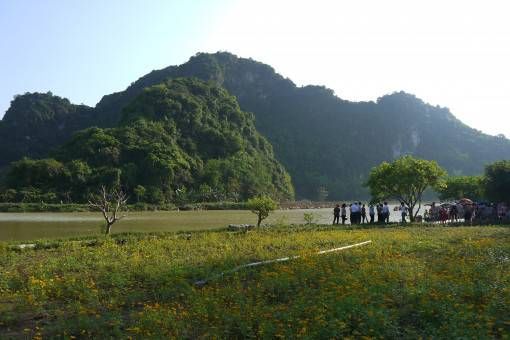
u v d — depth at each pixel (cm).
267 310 1016
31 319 1077
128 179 10200
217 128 14312
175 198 10400
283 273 1376
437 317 962
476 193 6216
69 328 967
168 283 1312
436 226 3366
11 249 2153
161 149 11275
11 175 9794
